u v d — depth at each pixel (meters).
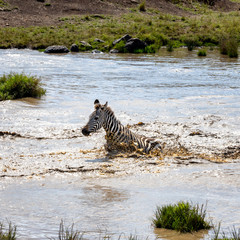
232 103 25.62
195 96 27.84
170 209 8.97
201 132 18.75
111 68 41.94
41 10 81.69
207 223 8.62
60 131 18.52
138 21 79.50
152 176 12.50
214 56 54.62
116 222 8.71
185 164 14.09
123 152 15.61
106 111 15.23
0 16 74.88
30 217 8.86
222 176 12.55
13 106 23.34
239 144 16.95
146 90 30.03
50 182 11.62
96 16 81.38
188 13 96.19
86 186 11.33
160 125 19.98
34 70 38.62
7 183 11.38
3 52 54.12
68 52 57.38
